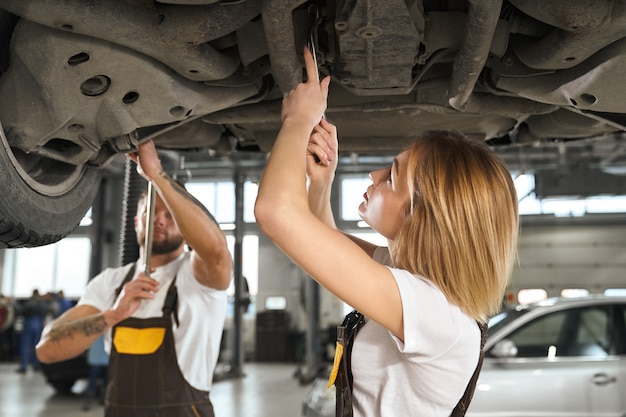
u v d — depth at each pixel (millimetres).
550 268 12312
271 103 1497
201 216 1589
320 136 1006
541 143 1938
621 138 9406
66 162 1318
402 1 990
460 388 833
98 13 996
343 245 767
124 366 1657
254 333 12453
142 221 1873
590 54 1113
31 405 6289
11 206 1094
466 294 824
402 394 836
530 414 3299
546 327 3621
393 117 1655
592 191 10477
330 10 1144
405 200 915
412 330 772
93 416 5703
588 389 3336
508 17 1188
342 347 886
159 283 1772
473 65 1137
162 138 1753
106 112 1196
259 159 10016
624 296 3688
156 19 1048
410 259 853
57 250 13766
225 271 1690
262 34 1191
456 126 1729
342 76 1271
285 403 6719
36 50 1052
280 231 750
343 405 861
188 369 1673
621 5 990
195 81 1244
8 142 1139
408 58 1151
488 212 844
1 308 10008
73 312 1869
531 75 1262
